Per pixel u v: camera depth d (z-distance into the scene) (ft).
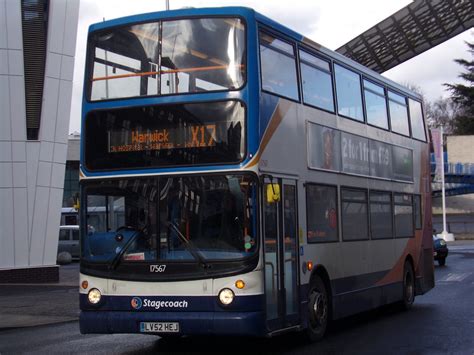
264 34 33.94
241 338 39.88
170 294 31.12
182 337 40.96
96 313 32.24
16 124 83.15
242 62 32.14
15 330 47.01
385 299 48.26
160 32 33.47
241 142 31.48
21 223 83.46
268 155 32.78
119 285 31.94
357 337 39.60
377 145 48.60
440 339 37.91
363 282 44.45
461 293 63.62
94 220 33.01
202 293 30.78
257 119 31.81
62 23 84.84
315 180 38.27
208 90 32.27
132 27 34.09
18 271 83.15
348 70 44.98
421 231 57.00
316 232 38.17
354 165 44.21
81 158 33.91
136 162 32.76
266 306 31.35
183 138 32.17
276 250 33.06
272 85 34.12
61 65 85.05
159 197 32.04
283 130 34.81
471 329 41.37
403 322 45.91
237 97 31.78
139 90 33.30
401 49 138.51
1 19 82.33
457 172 239.09
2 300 64.59
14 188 83.20
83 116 34.17
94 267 32.53
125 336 42.09
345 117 43.47
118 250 32.24
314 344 37.22
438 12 129.70
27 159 83.76
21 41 82.99
